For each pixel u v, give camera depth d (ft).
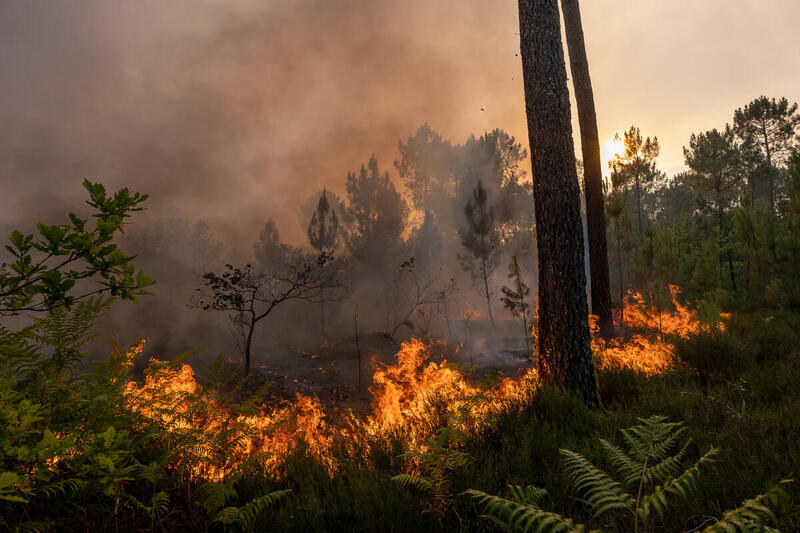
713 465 9.15
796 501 7.59
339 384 34.24
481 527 7.98
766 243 45.01
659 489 6.36
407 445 11.81
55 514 7.48
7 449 6.15
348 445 13.14
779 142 105.09
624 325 48.01
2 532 6.30
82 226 6.41
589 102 35.40
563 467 9.58
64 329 9.37
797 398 14.12
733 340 21.52
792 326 29.55
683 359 21.34
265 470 11.14
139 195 6.89
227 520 7.92
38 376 8.87
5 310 5.99
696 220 81.25
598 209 34.81
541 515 5.56
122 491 7.86
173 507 8.79
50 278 6.03
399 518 8.30
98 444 7.25
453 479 9.12
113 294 6.50
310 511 8.73
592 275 34.68
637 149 68.95
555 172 17.60
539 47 18.21
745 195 46.68
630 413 13.91
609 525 7.58
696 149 92.94
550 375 17.17
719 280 50.06
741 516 5.06
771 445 10.14
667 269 49.14
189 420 10.27
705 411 13.42
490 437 12.25
